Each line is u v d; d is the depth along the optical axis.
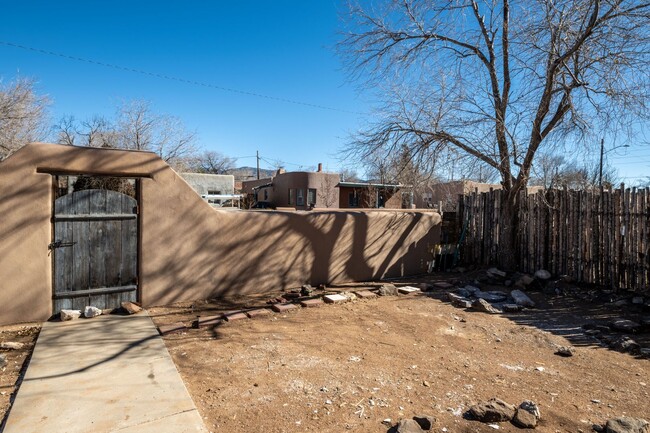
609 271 8.23
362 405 3.62
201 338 5.34
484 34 10.42
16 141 19.22
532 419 3.33
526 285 8.84
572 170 20.59
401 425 3.15
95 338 5.17
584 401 3.80
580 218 8.80
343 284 8.91
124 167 6.37
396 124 10.57
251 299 7.37
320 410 3.53
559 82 8.92
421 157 10.43
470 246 11.54
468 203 11.62
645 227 7.65
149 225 6.61
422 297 8.00
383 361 4.68
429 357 4.86
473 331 5.95
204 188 29.73
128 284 6.53
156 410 3.45
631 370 4.58
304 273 8.45
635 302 7.22
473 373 4.41
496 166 10.12
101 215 6.27
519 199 10.24
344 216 9.02
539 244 9.65
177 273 6.91
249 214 7.68
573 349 5.26
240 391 3.86
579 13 8.59
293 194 36.28
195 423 3.27
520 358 4.92
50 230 5.87
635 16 7.83
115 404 3.54
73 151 5.94
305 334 5.57
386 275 9.83
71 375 4.10
